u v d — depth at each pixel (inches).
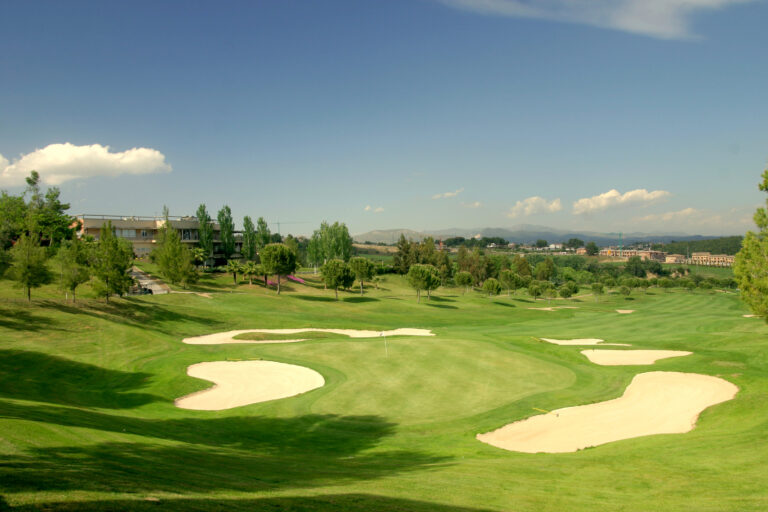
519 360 1443.2
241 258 5226.4
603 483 568.7
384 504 435.2
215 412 1020.5
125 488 399.9
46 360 1274.6
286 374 1346.0
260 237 4933.6
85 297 2464.3
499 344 1701.5
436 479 572.4
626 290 5036.9
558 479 589.9
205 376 1327.5
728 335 1945.1
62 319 1658.5
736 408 964.6
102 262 2079.2
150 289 2945.4
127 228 4480.8
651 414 983.6
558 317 3056.1
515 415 981.8
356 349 1608.0
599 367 1406.3
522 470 639.8
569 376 1286.9
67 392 1081.4
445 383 1219.2
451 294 4820.4
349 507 416.2
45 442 545.6
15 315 1604.3
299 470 605.3
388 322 2564.0
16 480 382.0
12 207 3422.7
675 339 1925.4
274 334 1991.9
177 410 1029.8
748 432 797.9
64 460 479.2
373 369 1365.7
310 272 5674.2
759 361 1379.2
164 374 1301.7
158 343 1649.9
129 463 511.2
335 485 512.4
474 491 516.4
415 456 753.6
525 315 3110.2
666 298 4879.4
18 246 1744.6
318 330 2180.1
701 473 607.8
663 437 821.9
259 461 653.3
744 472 603.5
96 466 471.5
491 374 1299.2
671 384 1196.5
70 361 1310.3
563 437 864.9
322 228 5324.8
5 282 2591.0
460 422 944.3
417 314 3006.9
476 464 682.2
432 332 2220.7
